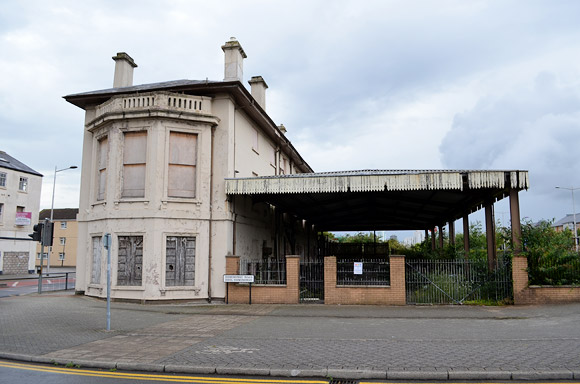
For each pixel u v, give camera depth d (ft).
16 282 95.96
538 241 47.55
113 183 51.65
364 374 21.30
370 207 79.82
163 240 49.93
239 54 65.16
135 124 51.90
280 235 80.23
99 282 53.78
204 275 51.26
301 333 32.14
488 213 52.85
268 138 75.92
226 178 52.34
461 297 46.96
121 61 68.33
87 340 29.99
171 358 24.57
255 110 61.05
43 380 21.03
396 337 30.14
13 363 24.76
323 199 65.16
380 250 130.11
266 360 23.90
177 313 42.68
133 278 50.29
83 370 23.11
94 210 54.85
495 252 51.70
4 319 39.11
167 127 51.65
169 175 51.49
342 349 26.48
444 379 20.89
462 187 46.21
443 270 48.24
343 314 41.04
